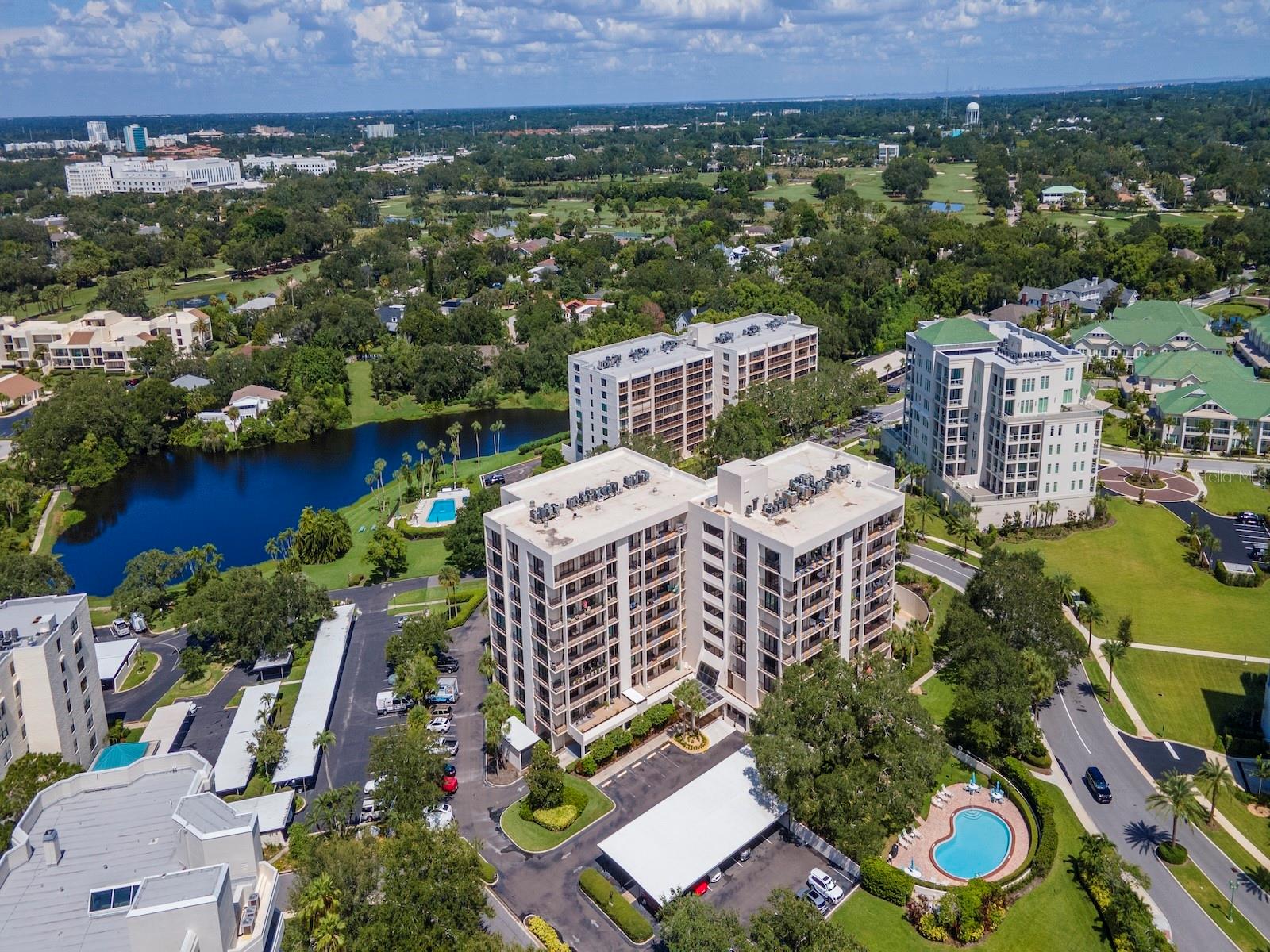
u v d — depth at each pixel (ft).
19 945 293.23
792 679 470.80
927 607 641.81
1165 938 383.45
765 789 456.04
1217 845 441.27
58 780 426.51
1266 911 403.54
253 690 571.28
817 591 506.48
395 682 562.66
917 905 404.16
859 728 458.50
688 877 412.98
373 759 461.78
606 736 508.94
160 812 358.02
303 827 449.48
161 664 627.05
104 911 305.94
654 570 539.29
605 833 463.01
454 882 369.30
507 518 531.50
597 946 398.01
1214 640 604.90
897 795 430.61
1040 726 531.91
